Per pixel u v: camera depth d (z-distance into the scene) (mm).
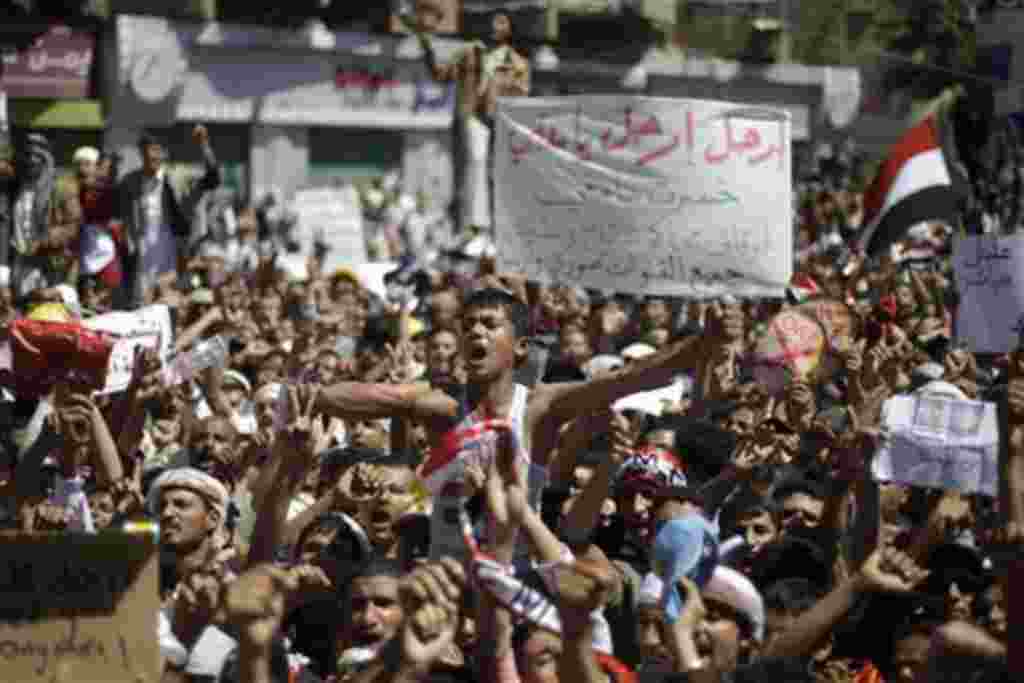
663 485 9398
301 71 51469
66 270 20266
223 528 9000
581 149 12086
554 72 54406
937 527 8703
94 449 9406
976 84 29266
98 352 10578
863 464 9312
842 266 20406
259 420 12289
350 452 10500
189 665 7430
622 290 12070
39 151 21094
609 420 9625
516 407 8523
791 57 55156
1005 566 6559
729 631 7168
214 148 50688
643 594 7566
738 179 11852
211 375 13570
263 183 51312
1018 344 11148
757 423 10242
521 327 8609
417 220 46781
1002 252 12016
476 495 8141
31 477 9719
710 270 11938
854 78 53500
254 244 30125
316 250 32906
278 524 7801
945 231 20469
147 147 20406
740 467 9812
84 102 47000
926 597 8125
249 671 6258
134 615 6824
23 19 45719
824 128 55000
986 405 9273
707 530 7320
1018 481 7863
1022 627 6480
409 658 6293
